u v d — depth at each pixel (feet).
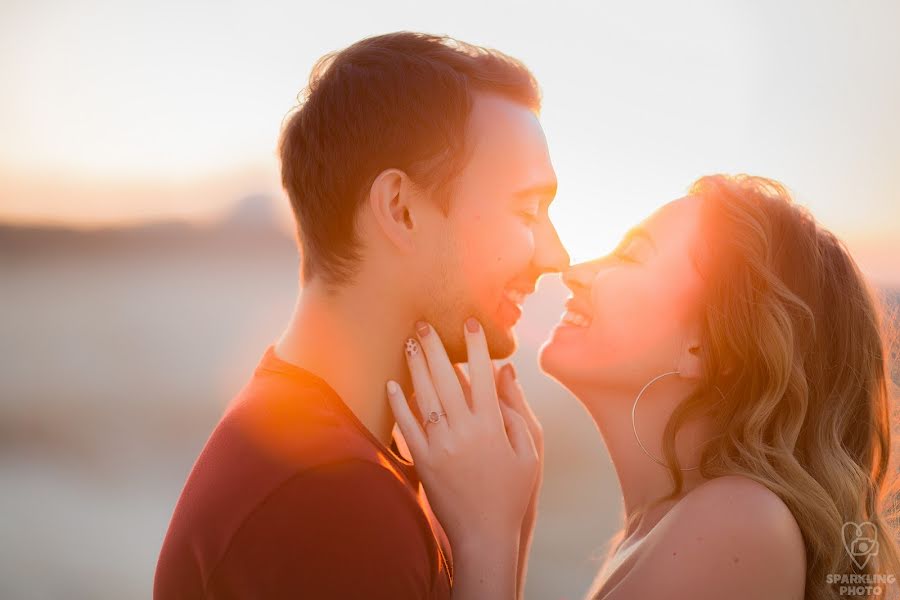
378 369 6.61
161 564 5.94
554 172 6.97
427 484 6.47
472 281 6.60
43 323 98.48
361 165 6.43
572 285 7.89
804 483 6.66
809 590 6.66
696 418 7.09
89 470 45.11
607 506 35.78
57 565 31.32
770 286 7.01
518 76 6.88
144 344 85.66
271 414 5.82
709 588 6.21
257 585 5.34
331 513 5.35
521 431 6.83
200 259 163.94
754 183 7.79
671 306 7.28
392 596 5.37
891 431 7.71
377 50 6.68
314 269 6.57
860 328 7.36
